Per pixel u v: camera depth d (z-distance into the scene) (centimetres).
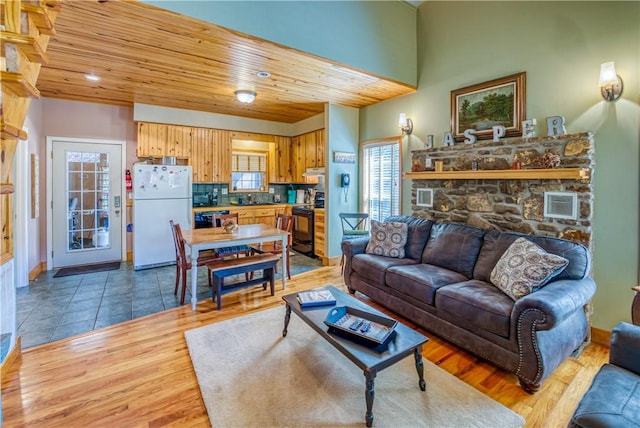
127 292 373
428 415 176
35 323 289
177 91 430
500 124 334
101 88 417
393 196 471
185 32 264
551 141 280
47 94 446
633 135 247
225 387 199
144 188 471
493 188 327
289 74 365
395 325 199
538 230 291
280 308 326
